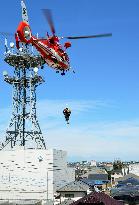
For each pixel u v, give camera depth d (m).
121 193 64.88
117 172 143.88
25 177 73.00
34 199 68.94
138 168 132.00
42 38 31.41
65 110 26.09
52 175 72.12
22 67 83.19
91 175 125.88
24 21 31.77
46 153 73.00
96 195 36.44
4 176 73.81
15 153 74.00
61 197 69.06
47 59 31.92
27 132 83.31
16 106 83.94
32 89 84.06
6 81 83.44
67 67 32.88
